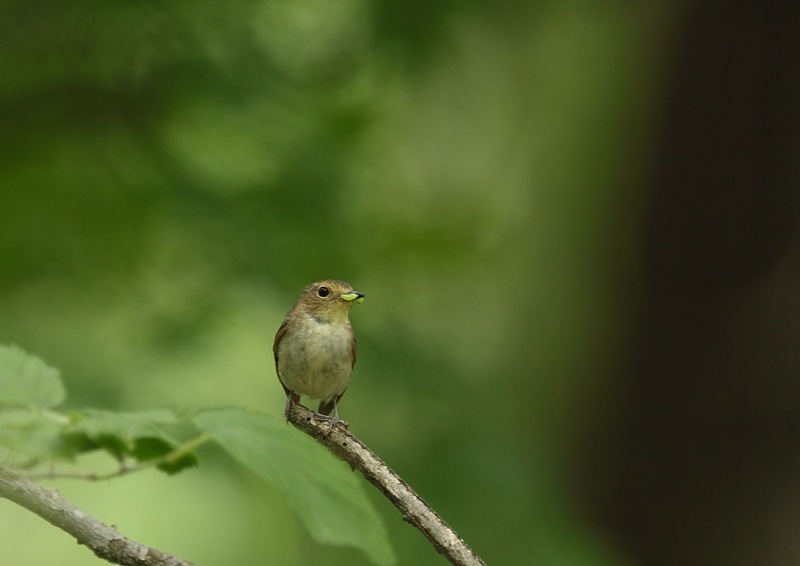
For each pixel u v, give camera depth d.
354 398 11.80
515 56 17.88
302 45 12.87
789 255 14.15
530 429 14.32
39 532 15.84
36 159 12.20
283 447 3.22
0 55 11.76
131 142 12.36
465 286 14.18
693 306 14.84
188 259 11.89
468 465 11.45
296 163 12.44
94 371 11.05
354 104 12.88
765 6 14.52
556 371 17.22
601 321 16.08
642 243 15.41
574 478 15.56
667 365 15.02
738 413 14.27
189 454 3.35
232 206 12.07
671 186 15.20
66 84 12.17
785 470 13.91
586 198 19.19
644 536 14.73
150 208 11.81
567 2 13.45
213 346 11.85
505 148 18.52
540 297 18.48
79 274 12.04
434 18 12.34
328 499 3.09
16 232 11.94
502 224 14.62
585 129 19.52
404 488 5.48
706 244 14.82
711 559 14.21
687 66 15.04
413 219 13.20
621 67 18.17
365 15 12.42
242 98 11.90
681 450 14.71
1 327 11.40
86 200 12.09
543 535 11.20
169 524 15.65
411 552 11.81
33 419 3.22
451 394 11.98
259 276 11.66
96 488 15.67
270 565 15.36
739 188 14.65
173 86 11.82
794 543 13.72
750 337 14.26
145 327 11.77
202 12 12.16
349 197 12.89
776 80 14.48
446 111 17.73
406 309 13.15
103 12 11.68
